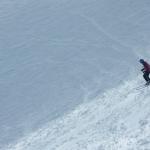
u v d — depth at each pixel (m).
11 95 196.62
